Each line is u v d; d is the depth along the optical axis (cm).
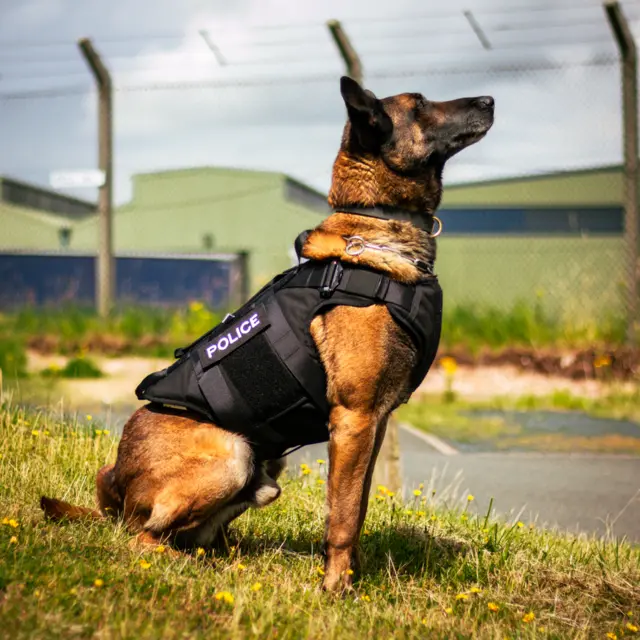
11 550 290
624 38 958
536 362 1055
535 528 457
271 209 2645
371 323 317
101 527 344
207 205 2672
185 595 281
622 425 836
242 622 268
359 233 333
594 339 1062
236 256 2542
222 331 345
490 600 331
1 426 485
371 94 342
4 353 1068
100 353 1168
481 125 353
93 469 453
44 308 1304
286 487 475
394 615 300
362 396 318
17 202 2722
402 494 504
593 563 385
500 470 652
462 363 1086
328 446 327
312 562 351
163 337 1216
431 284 335
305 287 331
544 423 846
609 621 323
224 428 337
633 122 984
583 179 1941
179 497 330
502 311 1162
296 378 325
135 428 345
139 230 2684
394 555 374
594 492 592
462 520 442
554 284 1281
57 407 655
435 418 870
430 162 346
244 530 401
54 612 245
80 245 2672
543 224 2003
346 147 349
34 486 404
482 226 2056
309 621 272
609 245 1828
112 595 268
